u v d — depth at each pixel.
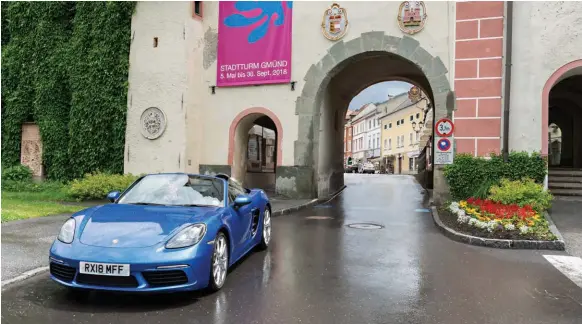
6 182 16.62
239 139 16.53
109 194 5.86
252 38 15.87
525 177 12.05
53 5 18.03
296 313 4.21
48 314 4.07
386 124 67.12
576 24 12.12
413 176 35.12
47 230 8.09
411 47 13.84
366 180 28.36
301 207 13.32
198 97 16.41
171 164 15.86
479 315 4.25
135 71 16.45
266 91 15.70
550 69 12.24
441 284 5.31
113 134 16.72
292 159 15.28
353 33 14.61
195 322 3.93
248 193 7.14
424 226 10.05
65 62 17.62
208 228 4.72
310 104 15.13
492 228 8.24
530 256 6.97
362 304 4.51
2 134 18.30
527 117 12.34
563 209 11.26
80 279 4.23
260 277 5.48
